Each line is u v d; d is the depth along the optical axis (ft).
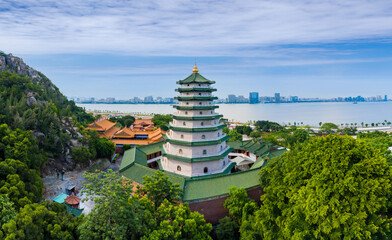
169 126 181.98
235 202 133.28
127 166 187.83
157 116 604.90
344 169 93.61
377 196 88.02
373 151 101.19
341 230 88.84
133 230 94.89
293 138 363.56
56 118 268.00
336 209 88.69
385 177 91.09
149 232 95.20
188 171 167.12
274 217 110.73
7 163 155.02
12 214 98.84
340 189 90.07
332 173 94.38
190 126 168.66
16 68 403.34
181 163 170.60
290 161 126.11
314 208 91.81
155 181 122.42
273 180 124.26
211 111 178.91
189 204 139.64
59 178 221.87
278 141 363.15
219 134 183.73
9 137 183.62
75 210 158.10
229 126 613.93
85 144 273.54
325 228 87.81
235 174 162.30
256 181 158.20
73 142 264.93
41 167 220.23
